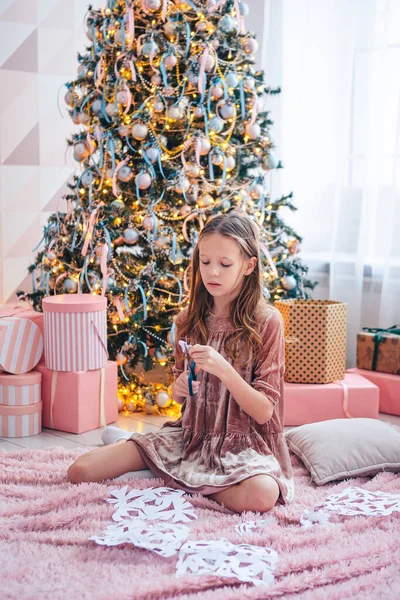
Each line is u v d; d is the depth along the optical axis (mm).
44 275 3133
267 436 2066
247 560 1616
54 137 3742
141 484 2037
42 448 2457
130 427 2781
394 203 3352
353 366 3564
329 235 3688
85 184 2912
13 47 3553
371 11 3377
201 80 2691
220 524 1806
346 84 3463
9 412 2664
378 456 2227
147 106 2768
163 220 2891
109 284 2834
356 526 1822
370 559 1653
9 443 2605
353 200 3518
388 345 3062
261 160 2998
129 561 1644
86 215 2955
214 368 1938
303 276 3740
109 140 2773
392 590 1543
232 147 2924
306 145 3674
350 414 2844
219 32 2830
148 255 2904
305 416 2826
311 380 2875
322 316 2842
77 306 2656
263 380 2033
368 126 3439
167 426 2266
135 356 2939
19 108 3605
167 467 2084
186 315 2191
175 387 2100
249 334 2059
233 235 1997
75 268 2979
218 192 2873
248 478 1901
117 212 2801
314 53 3592
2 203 3598
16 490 2023
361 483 2160
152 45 2672
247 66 2982
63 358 2689
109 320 2973
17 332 2703
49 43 3668
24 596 1475
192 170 2768
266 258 3053
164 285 2904
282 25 3684
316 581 1557
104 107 2844
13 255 3660
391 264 3389
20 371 2721
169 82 2826
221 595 1487
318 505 1964
